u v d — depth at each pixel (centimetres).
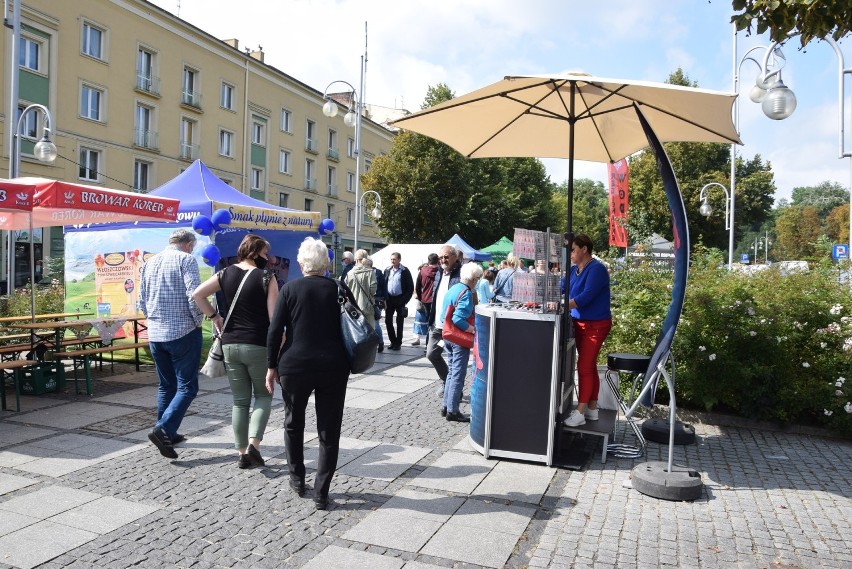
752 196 3253
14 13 1428
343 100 4828
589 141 697
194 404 733
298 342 423
